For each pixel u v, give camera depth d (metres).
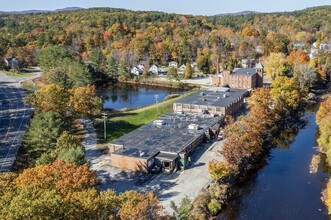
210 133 95.25
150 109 129.38
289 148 92.06
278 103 113.25
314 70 155.50
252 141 78.38
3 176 49.59
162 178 72.44
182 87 177.00
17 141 92.12
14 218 33.22
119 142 85.12
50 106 97.25
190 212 56.31
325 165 80.25
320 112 101.75
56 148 71.44
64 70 164.62
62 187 46.06
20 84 170.50
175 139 86.69
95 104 109.38
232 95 127.06
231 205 64.56
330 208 58.84
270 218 60.25
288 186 71.44
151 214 43.38
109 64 199.38
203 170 75.56
